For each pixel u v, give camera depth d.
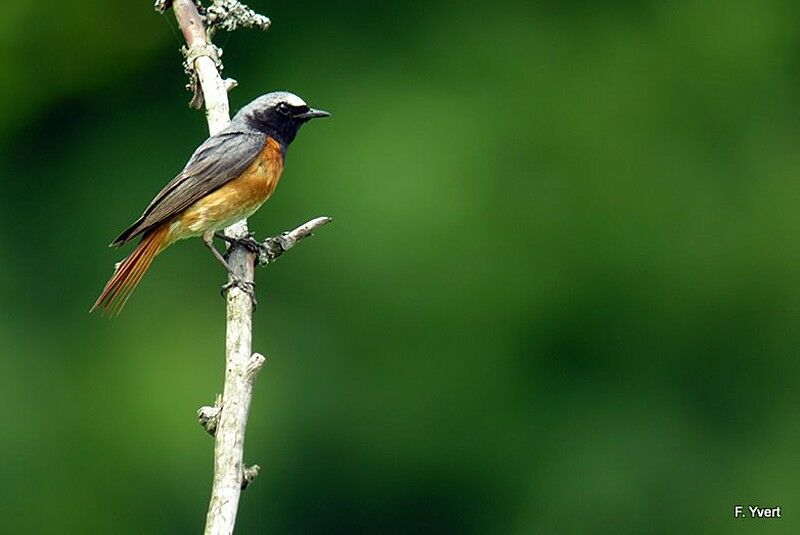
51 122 16.47
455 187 15.55
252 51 16.39
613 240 15.75
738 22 16.78
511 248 15.55
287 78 16.33
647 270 15.77
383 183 15.54
